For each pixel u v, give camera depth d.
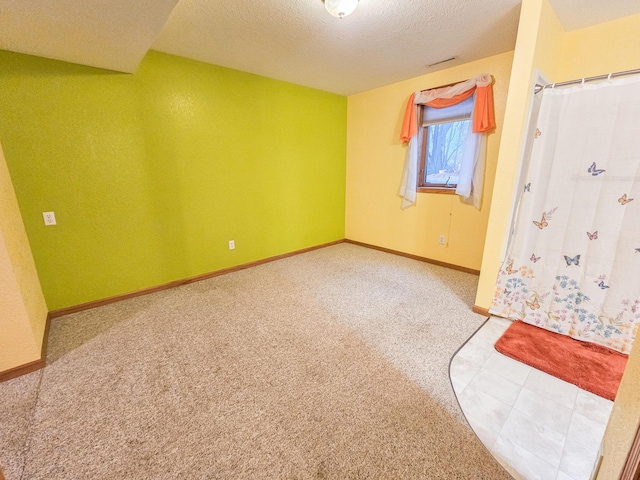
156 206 2.69
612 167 1.72
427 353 1.85
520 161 2.02
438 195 3.40
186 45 2.38
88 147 2.27
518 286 2.17
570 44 2.19
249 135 3.21
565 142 1.85
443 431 1.30
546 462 1.16
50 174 2.14
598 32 2.07
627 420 0.70
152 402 1.47
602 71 2.10
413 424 1.34
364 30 2.16
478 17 2.01
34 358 1.69
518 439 1.26
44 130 2.08
